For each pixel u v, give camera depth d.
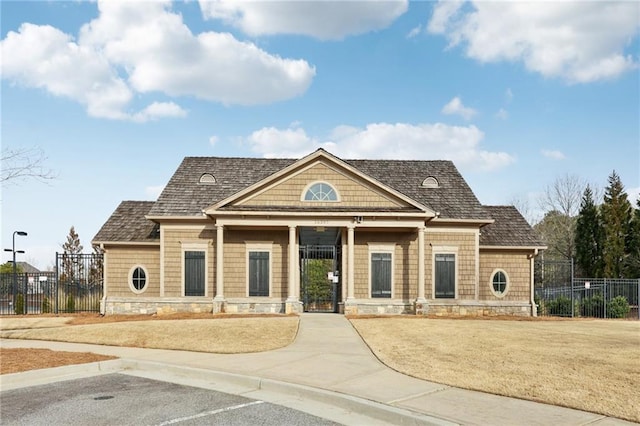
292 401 8.72
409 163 29.25
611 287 30.20
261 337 15.73
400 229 24.17
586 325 19.36
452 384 9.29
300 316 21.78
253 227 24.16
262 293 24.67
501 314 25.12
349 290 23.45
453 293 24.92
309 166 24.19
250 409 8.12
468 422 7.05
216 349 13.98
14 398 8.95
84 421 7.47
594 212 50.09
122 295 25.28
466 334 15.45
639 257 47.19
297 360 12.12
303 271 26.89
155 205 25.08
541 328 17.55
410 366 10.98
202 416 7.69
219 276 23.77
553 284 44.56
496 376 9.69
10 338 17.73
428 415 7.37
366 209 23.55
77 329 18.14
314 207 23.80
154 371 11.63
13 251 29.17
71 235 67.19
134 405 8.38
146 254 25.50
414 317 22.05
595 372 9.76
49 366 11.63
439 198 26.48
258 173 27.66
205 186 26.58
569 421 7.05
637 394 8.20
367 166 28.75
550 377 9.45
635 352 12.02
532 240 26.14
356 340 15.45
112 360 12.32
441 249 25.03
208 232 24.95
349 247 23.34
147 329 17.27
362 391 8.86
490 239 26.16
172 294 24.83
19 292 27.86
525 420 7.12
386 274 24.70
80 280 27.53
